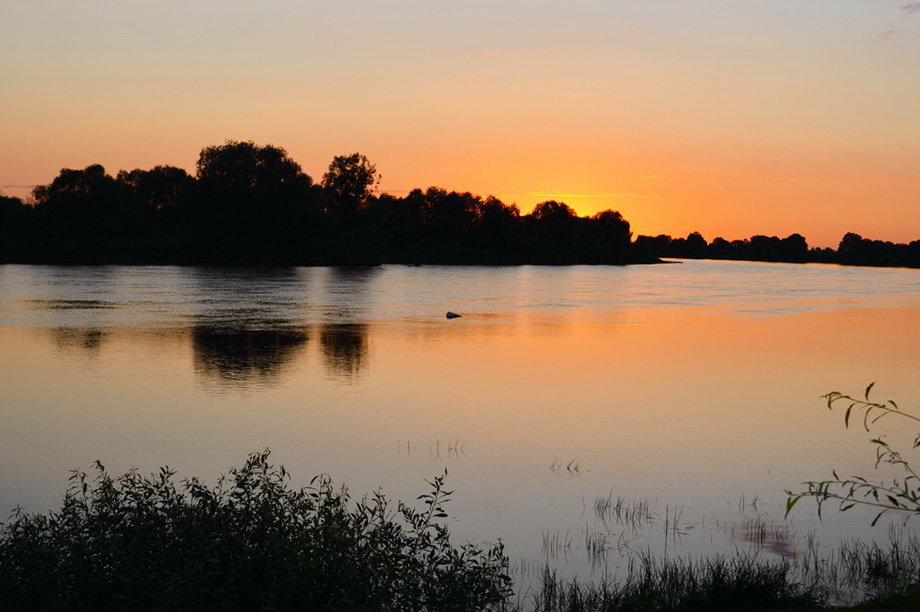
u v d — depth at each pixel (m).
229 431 29.41
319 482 23.08
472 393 37.66
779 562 16.95
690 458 26.38
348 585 9.49
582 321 72.12
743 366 47.16
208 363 45.34
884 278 193.25
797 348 55.34
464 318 72.50
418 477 23.84
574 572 16.38
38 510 20.08
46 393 36.47
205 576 8.98
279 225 162.88
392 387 38.97
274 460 25.52
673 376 43.25
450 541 18.12
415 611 10.26
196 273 134.25
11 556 9.83
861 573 16.14
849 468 25.44
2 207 162.88
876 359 50.59
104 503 10.94
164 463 25.02
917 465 25.67
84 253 151.38
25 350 49.25
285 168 165.25
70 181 162.62
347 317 71.19
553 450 27.22
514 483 23.25
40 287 99.19
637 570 16.47
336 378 41.31
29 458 25.34
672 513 20.58
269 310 76.00
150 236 164.75
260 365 45.00
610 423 31.53
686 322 72.75
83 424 30.31
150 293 92.94
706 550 17.81
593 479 23.73
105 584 9.51
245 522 10.66
